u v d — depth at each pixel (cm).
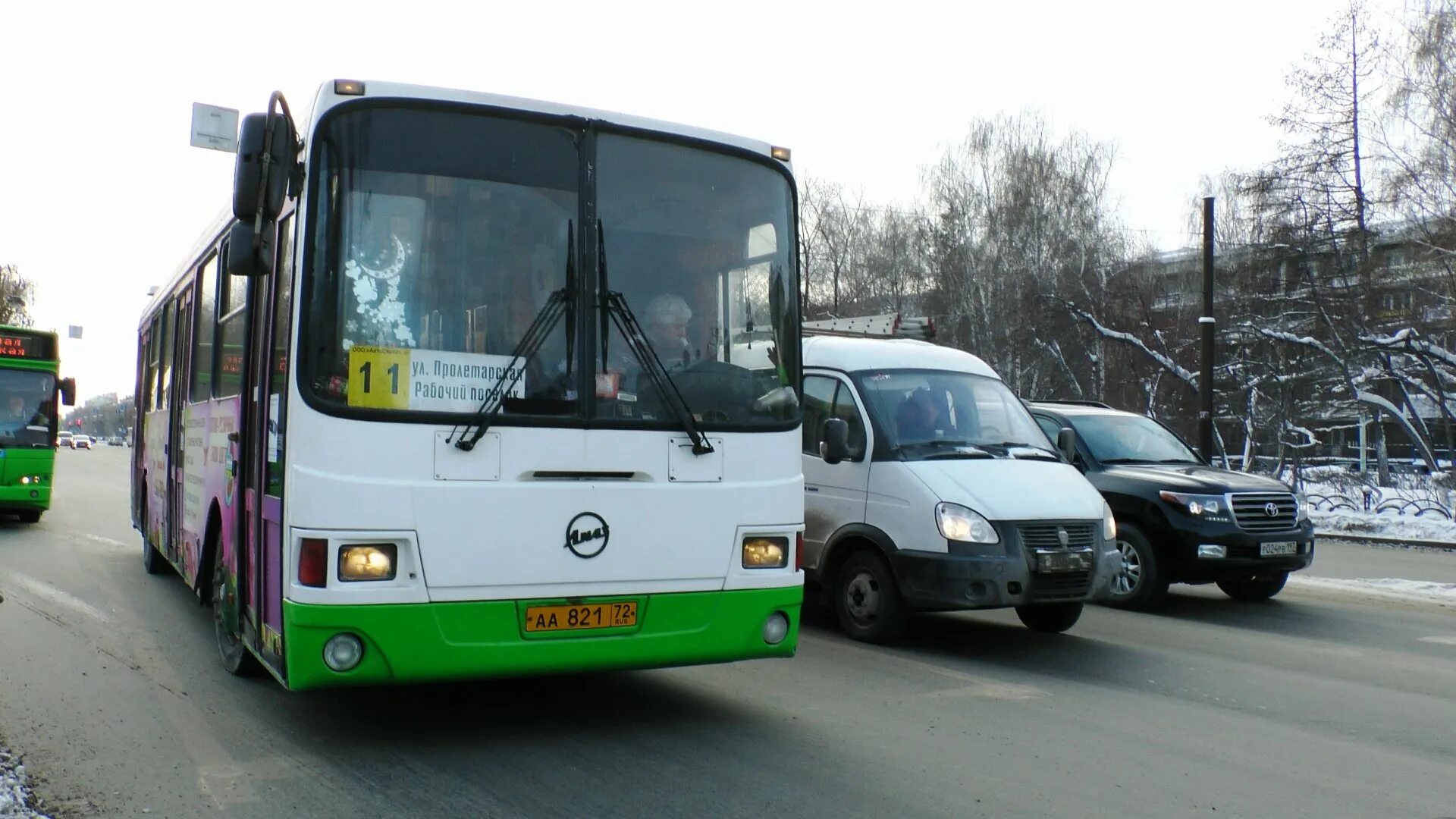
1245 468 3188
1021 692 743
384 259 533
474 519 528
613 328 570
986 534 836
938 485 870
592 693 695
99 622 921
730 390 600
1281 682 805
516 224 558
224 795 495
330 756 554
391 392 523
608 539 556
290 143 526
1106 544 883
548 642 542
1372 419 3325
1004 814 495
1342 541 2070
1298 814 509
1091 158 4444
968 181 4519
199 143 929
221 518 737
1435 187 2714
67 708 641
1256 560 1111
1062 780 548
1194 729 660
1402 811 515
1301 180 2878
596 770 539
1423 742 644
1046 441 992
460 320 540
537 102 572
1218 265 3519
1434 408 3797
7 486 1747
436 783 514
